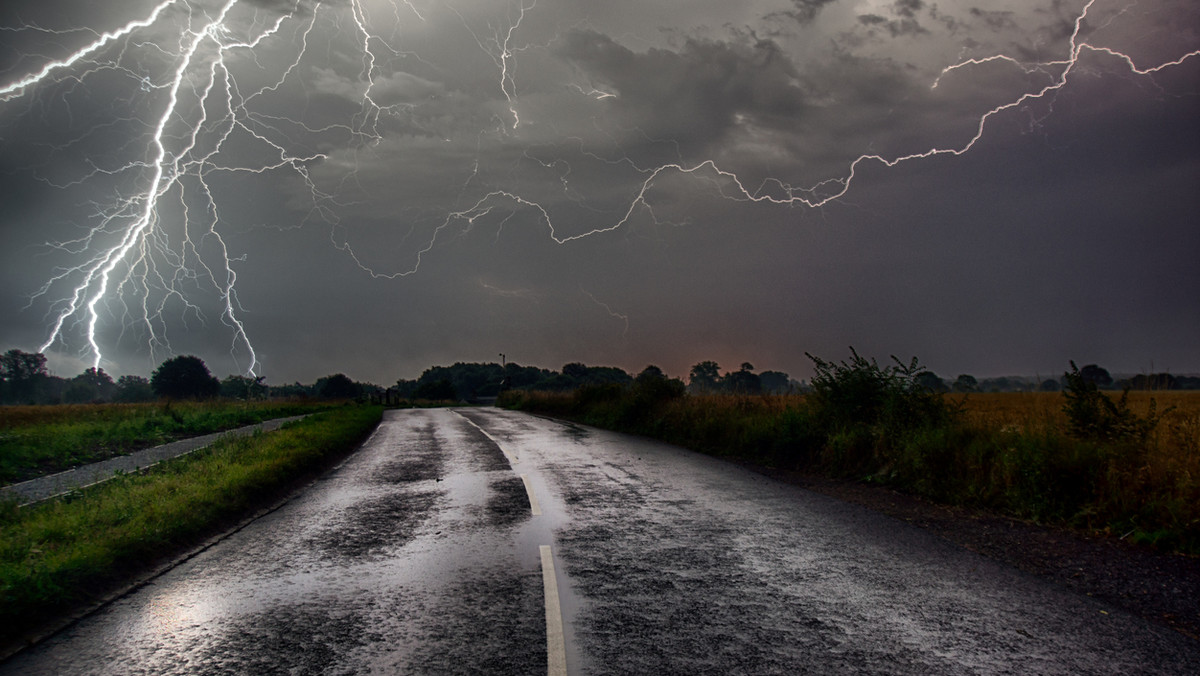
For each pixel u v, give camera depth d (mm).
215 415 23656
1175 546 6289
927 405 11477
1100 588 5121
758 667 3633
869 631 4180
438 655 3826
